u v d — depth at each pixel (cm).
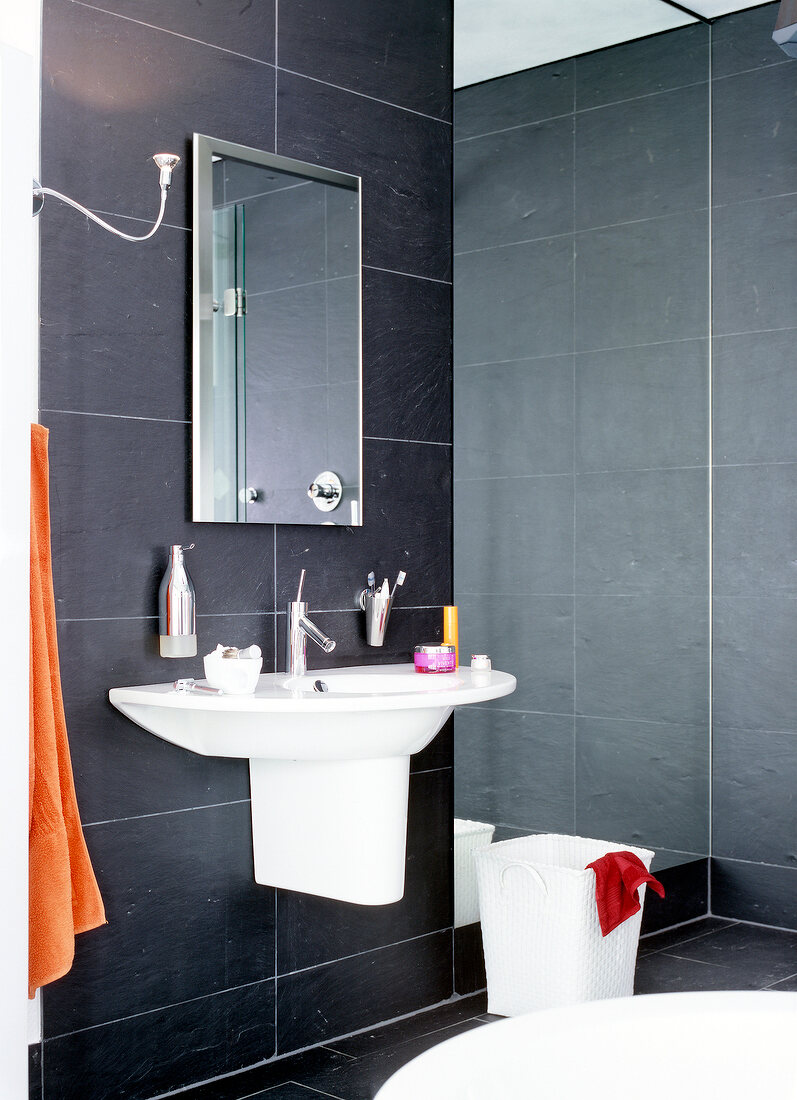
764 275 381
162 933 249
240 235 264
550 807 340
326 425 281
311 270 279
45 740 198
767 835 381
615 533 362
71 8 237
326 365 281
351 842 250
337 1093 249
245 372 264
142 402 248
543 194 341
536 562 339
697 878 388
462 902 310
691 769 385
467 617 319
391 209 298
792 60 375
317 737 231
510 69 331
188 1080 253
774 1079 159
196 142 255
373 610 286
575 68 352
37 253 230
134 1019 244
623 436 365
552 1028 155
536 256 339
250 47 268
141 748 246
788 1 194
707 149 390
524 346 336
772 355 380
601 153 359
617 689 362
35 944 197
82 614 237
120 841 243
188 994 253
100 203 242
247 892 264
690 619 385
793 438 376
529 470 336
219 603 261
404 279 301
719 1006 162
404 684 265
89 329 239
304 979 274
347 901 258
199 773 256
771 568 380
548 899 282
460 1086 143
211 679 230
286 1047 270
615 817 360
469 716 316
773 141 380
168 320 253
